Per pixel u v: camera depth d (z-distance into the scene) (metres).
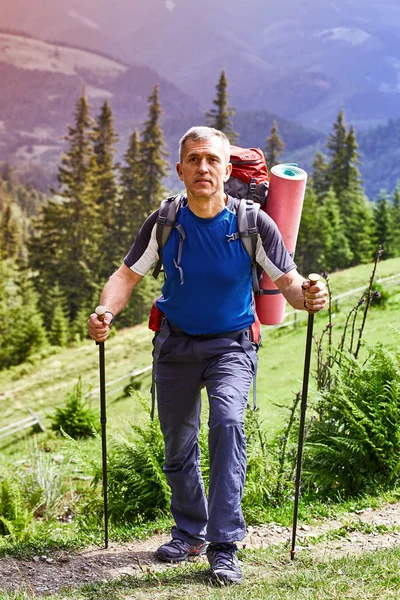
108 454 7.07
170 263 4.40
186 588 4.16
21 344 80.88
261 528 5.80
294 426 7.30
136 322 90.62
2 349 80.88
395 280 35.97
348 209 111.00
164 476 6.70
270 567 4.57
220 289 4.38
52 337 85.75
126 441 7.04
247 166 5.33
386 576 3.90
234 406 4.27
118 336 41.22
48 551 5.18
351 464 6.71
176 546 4.91
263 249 4.40
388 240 103.69
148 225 4.53
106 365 37.00
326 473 6.73
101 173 117.19
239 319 4.52
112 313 4.53
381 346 7.19
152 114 113.06
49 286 103.75
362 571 4.06
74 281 105.25
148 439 7.00
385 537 5.25
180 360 4.50
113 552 5.18
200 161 4.27
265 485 6.59
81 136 112.81
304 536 5.43
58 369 37.50
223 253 4.33
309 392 7.09
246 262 4.39
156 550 5.13
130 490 6.86
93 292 103.56
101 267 107.44
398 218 104.69
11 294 103.06
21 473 10.78
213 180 4.27
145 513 6.77
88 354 38.66
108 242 111.06
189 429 4.71
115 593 4.14
